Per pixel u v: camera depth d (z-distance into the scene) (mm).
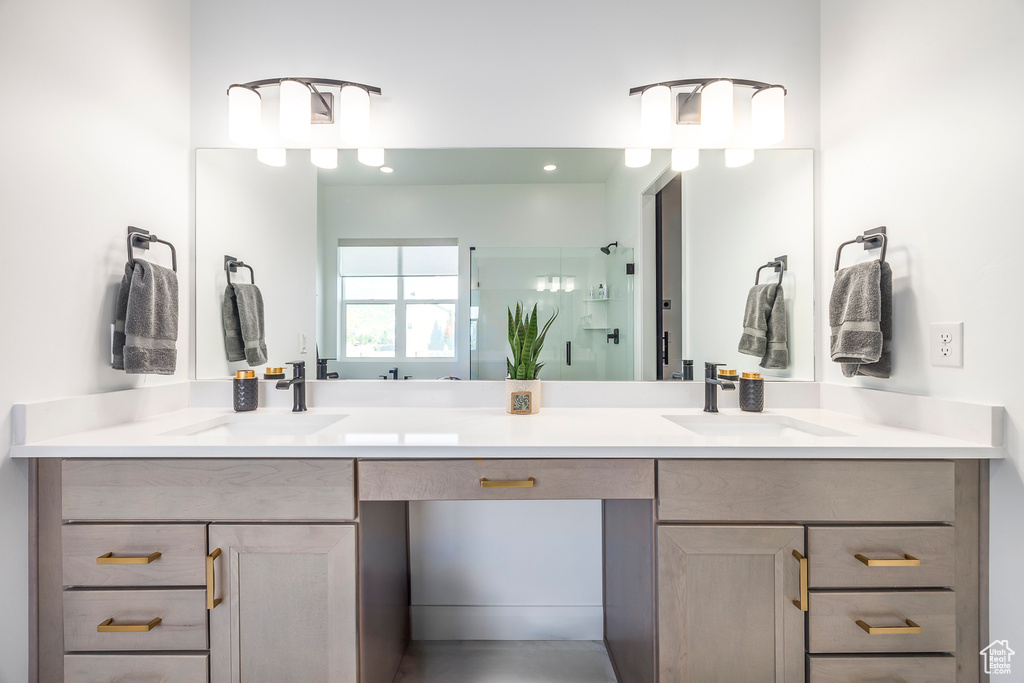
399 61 1558
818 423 1280
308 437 1066
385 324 1605
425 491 1005
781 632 986
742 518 992
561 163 1598
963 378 1042
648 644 1065
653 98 1495
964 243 1036
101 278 1190
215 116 1553
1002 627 949
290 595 991
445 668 1481
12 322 959
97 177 1173
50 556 985
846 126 1432
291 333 1585
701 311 1593
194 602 978
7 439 949
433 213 1602
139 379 1331
